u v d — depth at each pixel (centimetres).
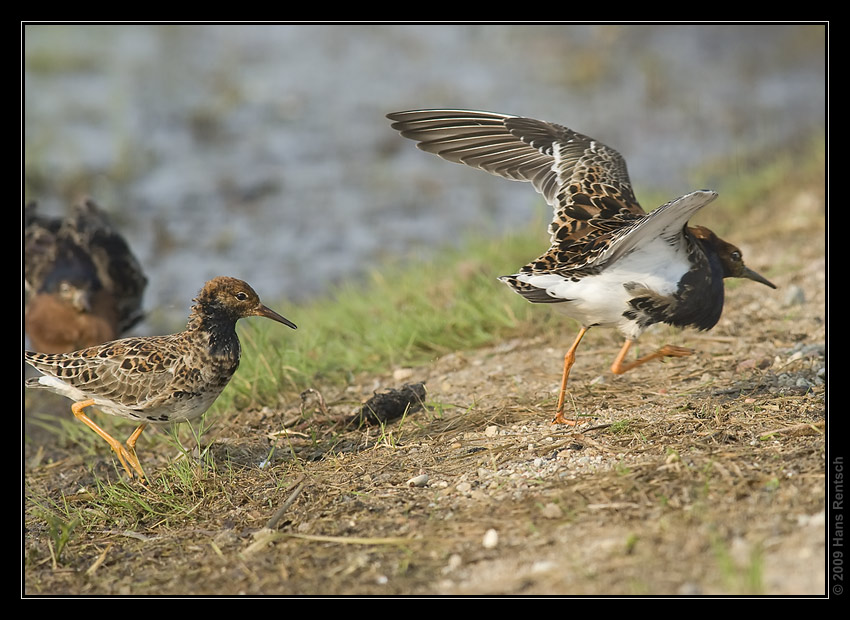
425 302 1382
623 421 918
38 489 1045
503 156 1076
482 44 2977
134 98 2542
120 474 1058
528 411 1015
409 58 2881
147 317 1609
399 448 959
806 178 1778
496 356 1233
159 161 2231
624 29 3020
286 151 2300
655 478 781
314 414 1097
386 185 2141
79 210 1531
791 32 2959
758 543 661
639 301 875
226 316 985
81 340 1411
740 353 1132
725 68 2767
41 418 1286
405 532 777
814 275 1356
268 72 2769
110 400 973
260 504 877
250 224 1972
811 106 2450
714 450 821
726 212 1731
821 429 837
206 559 793
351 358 1271
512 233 1694
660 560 675
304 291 1694
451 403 1085
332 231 1925
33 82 2609
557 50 2891
